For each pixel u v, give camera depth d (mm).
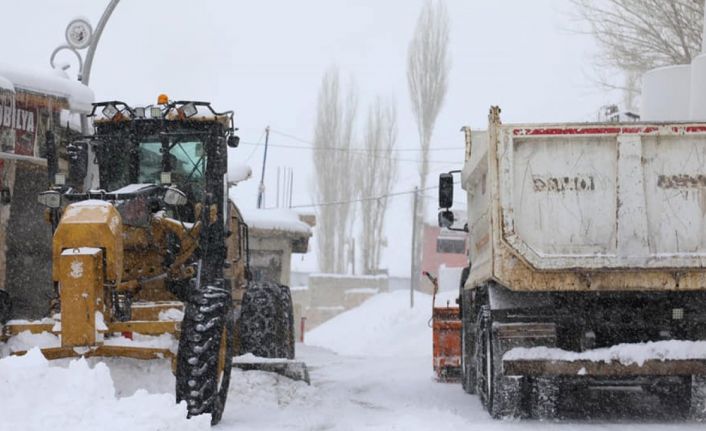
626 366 18062
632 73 53219
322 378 29719
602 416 19625
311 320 107062
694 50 48906
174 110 20156
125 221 16906
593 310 19078
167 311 17344
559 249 18531
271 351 23422
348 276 108438
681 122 18500
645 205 18438
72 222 15977
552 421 18547
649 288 18359
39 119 28375
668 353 18062
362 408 20750
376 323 85625
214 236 18984
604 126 18562
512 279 18375
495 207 18469
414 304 92312
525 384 19234
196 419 14094
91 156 20297
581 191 18609
